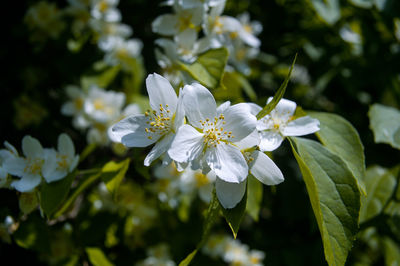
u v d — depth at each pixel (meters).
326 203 0.23
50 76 0.43
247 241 0.41
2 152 0.27
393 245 0.32
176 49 0.28
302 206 0.39
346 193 0.23
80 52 0.39
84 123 0.36
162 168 0.32
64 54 0.39
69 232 0.31
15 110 0.41
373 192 0.30
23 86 0.43
